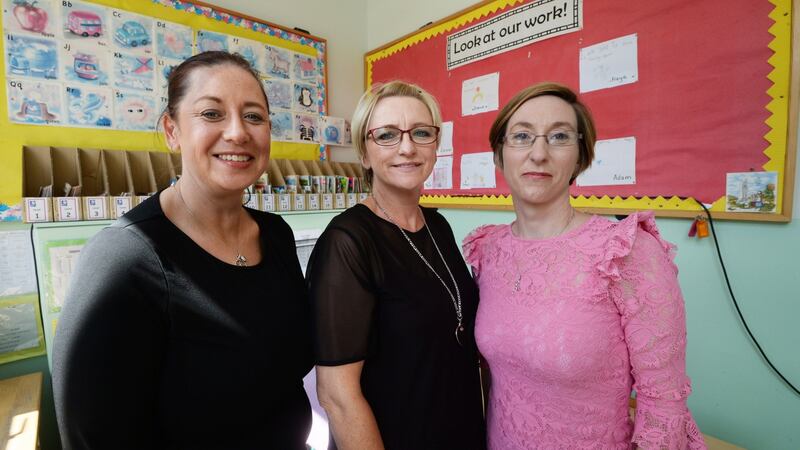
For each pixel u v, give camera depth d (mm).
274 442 756
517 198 817
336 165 2391
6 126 1442
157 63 1776
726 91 1232
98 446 563
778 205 1157
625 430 698
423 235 887
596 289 663
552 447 700
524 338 709
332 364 698
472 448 819
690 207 1324
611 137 1500
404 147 822
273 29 2156
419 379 744
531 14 1713
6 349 1423
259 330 700
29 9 1472
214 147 665
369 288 737
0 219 1431
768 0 1144
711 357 1319
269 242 844
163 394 626
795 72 1106
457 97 2064
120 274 578
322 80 2387
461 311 835
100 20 1626
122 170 1655
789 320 1162
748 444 1256
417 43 2252
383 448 704
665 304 628
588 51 1543
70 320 559
